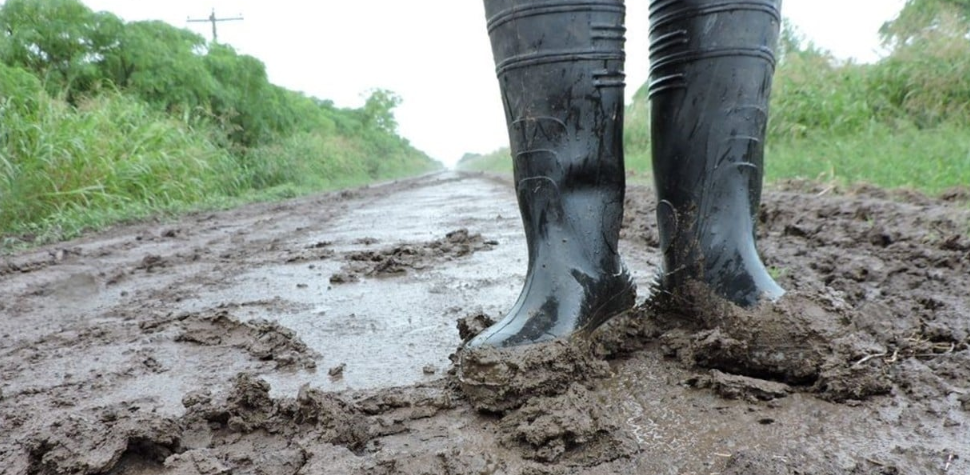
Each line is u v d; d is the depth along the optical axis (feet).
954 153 14.85
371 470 3.36
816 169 16.88
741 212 4.56
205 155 28.27
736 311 4.31
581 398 3.85
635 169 27.30
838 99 23.34
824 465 3.17
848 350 4.05
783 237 9.98
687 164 4.62
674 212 4.75
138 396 4.77
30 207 17.74
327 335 6.12
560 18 4.15
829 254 8.04
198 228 17.08
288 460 3.51
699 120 4.53
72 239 15.55
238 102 40.14
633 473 3.29
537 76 4.24
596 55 4.23
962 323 5.01
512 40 4.25
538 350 4.09
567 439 3.54
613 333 4.74
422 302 7.25
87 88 30.17
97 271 10.39
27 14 29.55
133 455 3.75
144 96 32.76
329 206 24.11
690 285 4.71
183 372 5.28
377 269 9.21
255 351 5.70
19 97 20.24
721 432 3.64
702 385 4.22
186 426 3.99
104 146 21.26
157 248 13.28
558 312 4.32
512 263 9.36
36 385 5.10
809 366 4.09
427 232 14.07
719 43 4.42
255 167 37.47
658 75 4.73
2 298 8.59
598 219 4.51
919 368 4.24
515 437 3.63
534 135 4.34
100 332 6.62
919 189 12.64
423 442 3.75
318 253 11.39
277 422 4.04
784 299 4.24
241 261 11.09
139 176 22.20
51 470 3.57
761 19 4.42
